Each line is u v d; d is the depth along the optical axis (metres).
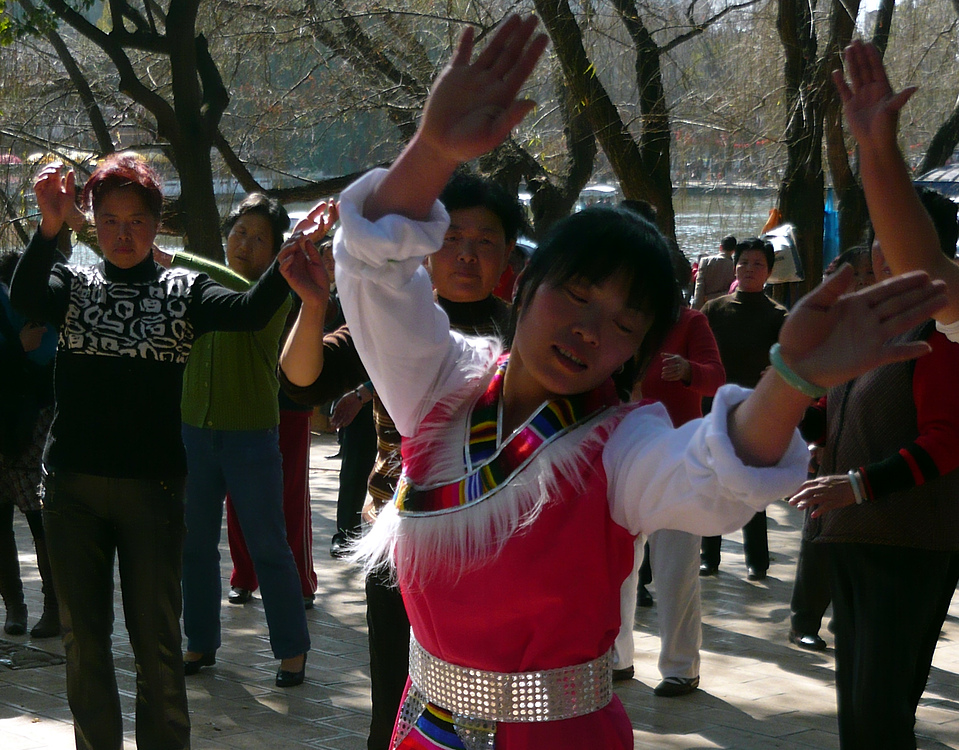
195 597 4.85
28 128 15.41
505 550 1.72
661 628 4.66
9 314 5.21
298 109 14.56
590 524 1.69
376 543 1.91
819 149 11.96
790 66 12.08
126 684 4.58
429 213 1.67
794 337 1.41
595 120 11.66
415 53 13.92
